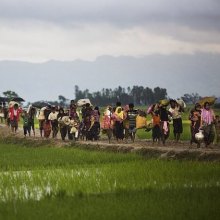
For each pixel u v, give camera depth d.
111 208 25.36
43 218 23.77
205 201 26.36
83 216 23.98
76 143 53.97
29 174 36.03
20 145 59.69
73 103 59.16
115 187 30.91
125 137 53.66
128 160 42.34
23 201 27.47
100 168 37.91
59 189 30.52
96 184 31.78
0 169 39.38
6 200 28.00
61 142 56.75
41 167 39.84
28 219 23.64
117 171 35.91
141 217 23.69
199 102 47.28
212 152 40.53
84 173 35.66
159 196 27.78
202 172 34.62
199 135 44.47
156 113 49.25
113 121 53.66
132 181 32.34
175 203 26.11
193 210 24.66
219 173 34.22
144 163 39.22
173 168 36.19
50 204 26.38
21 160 44.06
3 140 64.75
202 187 30.17
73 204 26.34
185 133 67.19
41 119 63.25
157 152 44.09
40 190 30.70
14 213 24.75
